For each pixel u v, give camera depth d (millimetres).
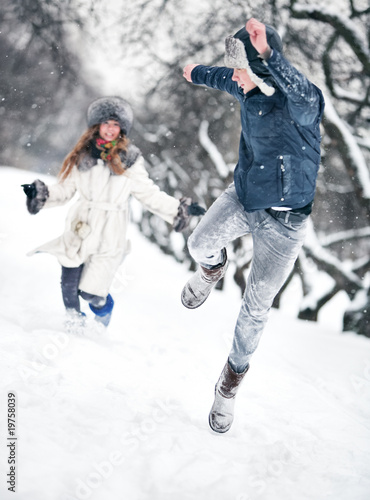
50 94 18562
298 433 3705
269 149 2936
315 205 13500
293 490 2836
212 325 7215
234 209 3217
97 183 4707
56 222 12977
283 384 4980
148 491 2625
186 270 14258
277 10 10867
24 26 14516
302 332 8258
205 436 3238
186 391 4051
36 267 7777
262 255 3188
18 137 22969
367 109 11000
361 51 9000
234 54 2791
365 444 3781
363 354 7227
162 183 15398
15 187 17219
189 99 14008
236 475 2854
